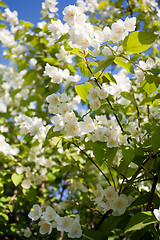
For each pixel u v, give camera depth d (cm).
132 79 101
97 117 69
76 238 63
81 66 67
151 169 66
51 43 109
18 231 99
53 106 66
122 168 64
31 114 118
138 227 51
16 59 124
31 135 75
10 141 139
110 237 94
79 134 63
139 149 61
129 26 59
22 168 101
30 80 121
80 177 116
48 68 69
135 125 74
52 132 65
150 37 54
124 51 59
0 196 105
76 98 80
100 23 143
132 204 64
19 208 114
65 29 64
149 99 68
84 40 58
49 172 112
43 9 112
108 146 60
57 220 65
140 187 76
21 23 107
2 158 100
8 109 155
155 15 129
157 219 52
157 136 55
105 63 55
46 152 123
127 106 84
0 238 101
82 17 59
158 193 65
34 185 110
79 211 100
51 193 128
